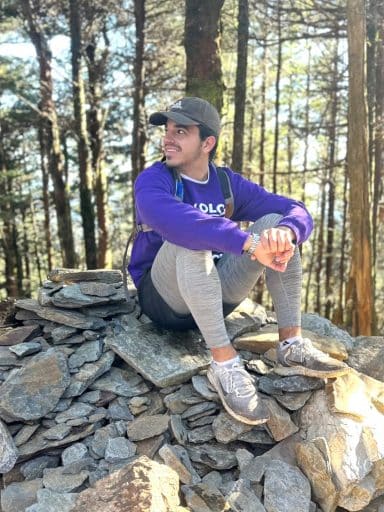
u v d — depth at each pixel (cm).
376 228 716
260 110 1583
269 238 193
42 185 1862
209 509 184
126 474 182
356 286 520
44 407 218
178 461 197
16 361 242
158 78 1095
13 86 1379
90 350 243
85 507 178
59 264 2077
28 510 182
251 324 273
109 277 290
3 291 1970
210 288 203
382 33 725
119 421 221
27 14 1045
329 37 738
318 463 202
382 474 208
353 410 213
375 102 796
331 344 262
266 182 1767
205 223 196
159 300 232
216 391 219
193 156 230
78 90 1061
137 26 977
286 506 192
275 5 780
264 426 216
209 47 531
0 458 199
